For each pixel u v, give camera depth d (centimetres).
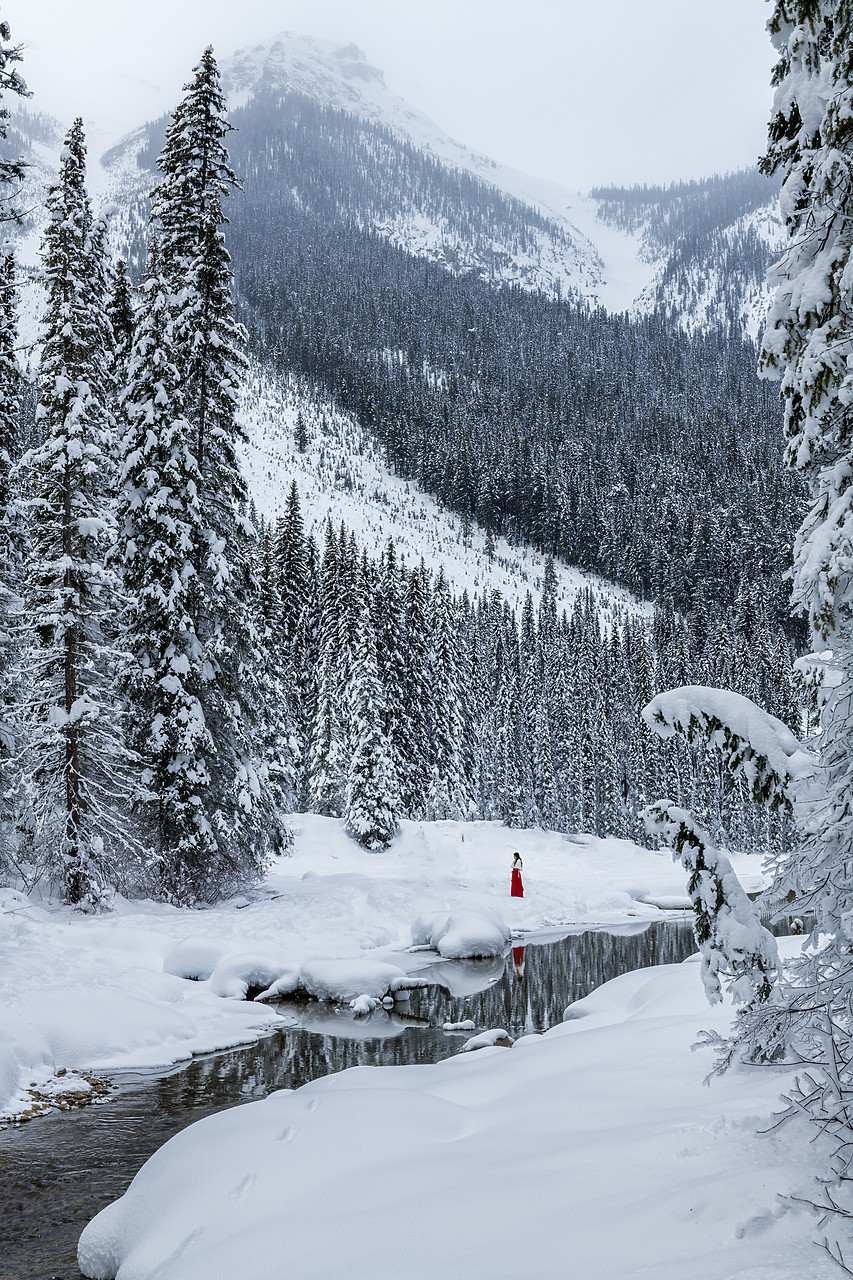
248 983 1579
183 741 2023
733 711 584
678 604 14888
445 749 5538
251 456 16488
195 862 2102
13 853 1972
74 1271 568
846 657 473
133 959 1540
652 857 4288
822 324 552
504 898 2933
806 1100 390
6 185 1402
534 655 9256
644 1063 646
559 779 7462
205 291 2327
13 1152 819
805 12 576
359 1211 441
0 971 1257
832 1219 320
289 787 3669
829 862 461
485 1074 725
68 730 1927
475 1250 368
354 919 2147
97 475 2036
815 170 543
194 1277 422
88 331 2050
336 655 4978
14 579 2166
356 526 14862
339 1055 1190
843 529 479
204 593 2161
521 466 18200
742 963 604
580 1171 430
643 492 19262
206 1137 586
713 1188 369
